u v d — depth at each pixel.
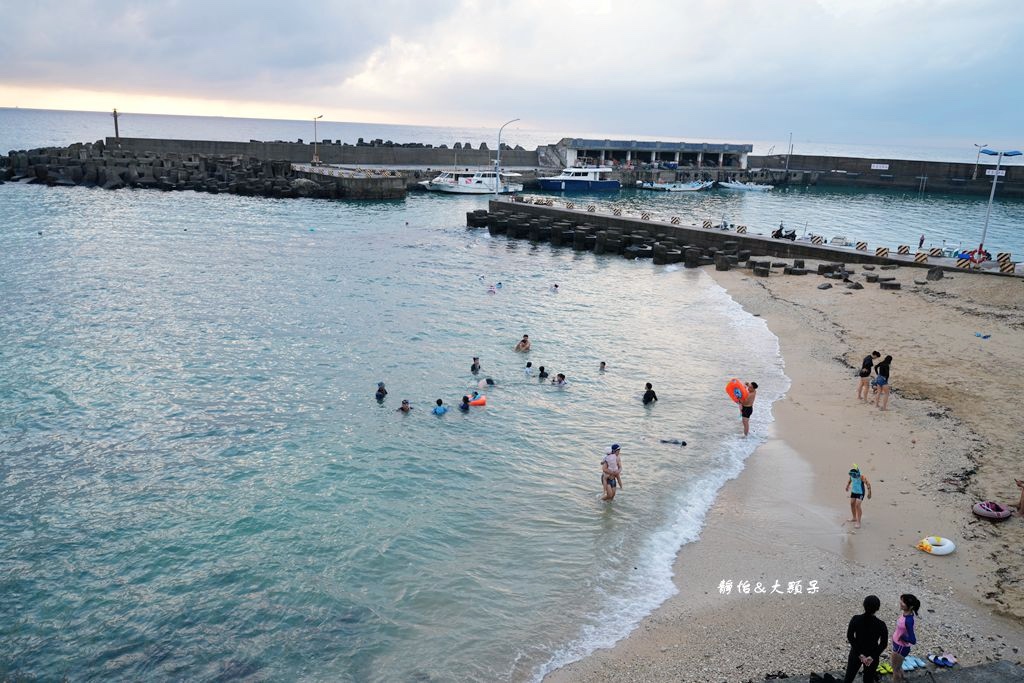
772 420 25.66
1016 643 13.52
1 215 75.12
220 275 51.06
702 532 18.44
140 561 17.73
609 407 27.59
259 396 28.84
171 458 23.42
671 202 111.06
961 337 33.94
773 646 13.89
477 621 15.28
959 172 135.75
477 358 31.53
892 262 50.72
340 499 20.73
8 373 30.64
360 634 15.02
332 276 51.50
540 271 55.12
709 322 39.97
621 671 13.49
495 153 142.38
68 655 14.58
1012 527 17.77
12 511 20.03
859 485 18.08
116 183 100.38
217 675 13.98
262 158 125.00
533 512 19.86
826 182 148.00
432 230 75.00
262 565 17.53
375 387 29.88
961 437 23.06
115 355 33.44
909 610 11.95
